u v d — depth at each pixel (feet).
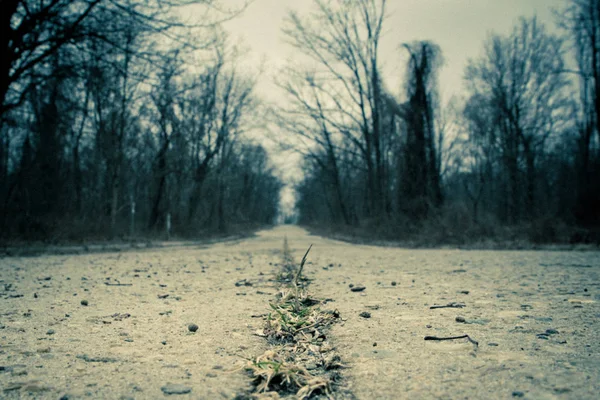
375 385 7.58
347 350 9.91
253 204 306.55
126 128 87.92
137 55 45.47
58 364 9.07
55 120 67.26
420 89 93.04
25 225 62.44
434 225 73.77
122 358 9.52
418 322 12.73
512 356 8.99
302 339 10.96
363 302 16.40
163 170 106.73
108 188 102.47
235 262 38.11
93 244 67.36
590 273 25.52
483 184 141.90
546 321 12.42
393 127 106.11
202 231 123.03
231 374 8.41
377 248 65.51
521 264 32.68
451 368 8.36
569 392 6.83
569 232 61.62
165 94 55.42
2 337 11.43
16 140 86.74
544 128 122.62
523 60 119.55
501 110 124.06
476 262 35.14
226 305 16.24
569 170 107.14
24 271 30.78
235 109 134.62
